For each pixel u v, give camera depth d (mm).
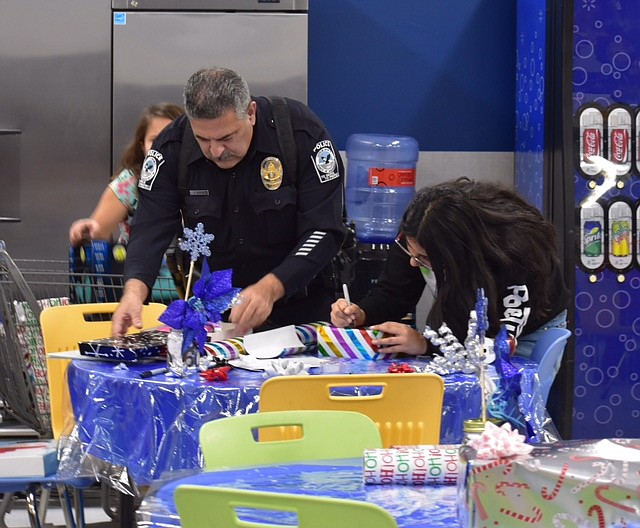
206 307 3631
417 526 2111
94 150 6496
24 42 6453
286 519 2178
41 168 6496
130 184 5238
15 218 6496
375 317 4254
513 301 3805
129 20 6449
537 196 6742
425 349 3949
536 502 1938
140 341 3941
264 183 4246
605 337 6422
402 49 7273
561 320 4133
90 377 3637
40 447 4211
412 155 7211
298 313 4453
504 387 3518
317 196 4254
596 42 6367
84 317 5070
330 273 4527
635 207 6410
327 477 2488
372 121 7289
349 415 2854
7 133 6461
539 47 6680
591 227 6387
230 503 2008
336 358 3947
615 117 6383
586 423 6434
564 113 6367
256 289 3963
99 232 5059
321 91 7270
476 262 3709
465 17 7273
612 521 1905
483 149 7332
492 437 2018
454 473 2428
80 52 6465
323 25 7238
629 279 6422
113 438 3572
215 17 6461
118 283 5277
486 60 7297
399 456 2430
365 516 1912
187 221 4391
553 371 3906
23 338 4957
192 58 6465
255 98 4328
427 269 4184
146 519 2207
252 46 6469
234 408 3398
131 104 6469
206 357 3709
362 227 6926
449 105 7309
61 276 6469
